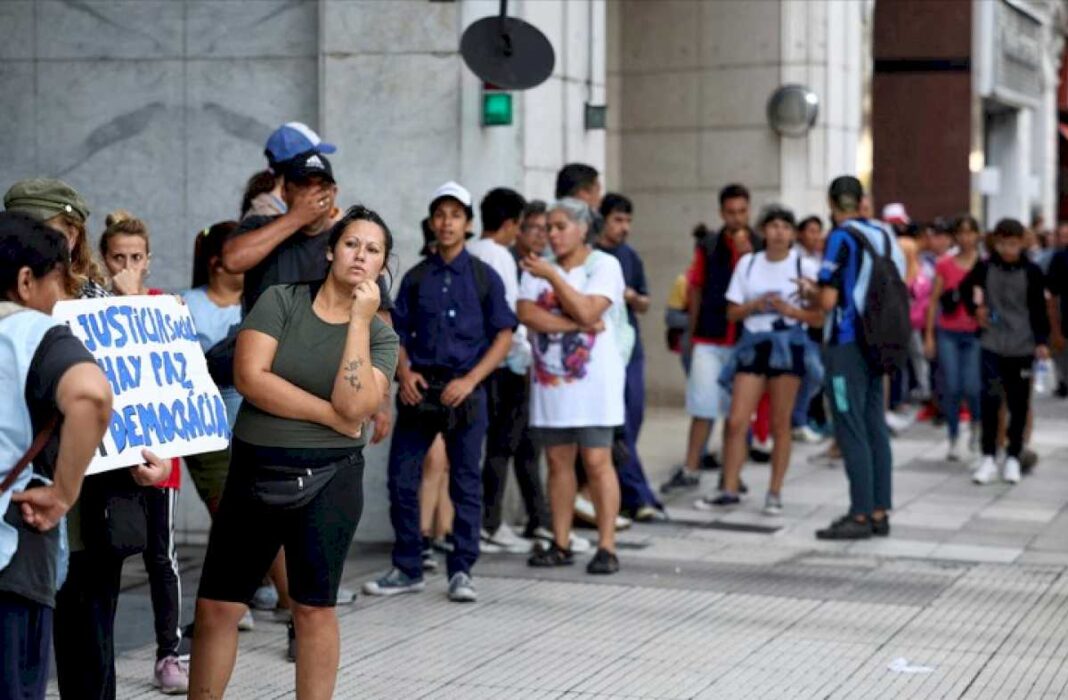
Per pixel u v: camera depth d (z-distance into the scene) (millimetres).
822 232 13352
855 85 16266
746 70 15688
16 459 4051
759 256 10336
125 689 6262
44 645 4184
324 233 6570
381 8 9320
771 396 10445
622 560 8961
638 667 6641
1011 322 11867
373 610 7645
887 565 8891
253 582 5254
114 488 4965
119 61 9586
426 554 8633
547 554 8727
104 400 4035
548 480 8750
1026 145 27156
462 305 7730
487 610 7676
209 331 6961
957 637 7203
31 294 4168
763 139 15656
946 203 20031
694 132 15930
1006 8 23797
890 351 9414
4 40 9664
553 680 6418
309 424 5098
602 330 8344
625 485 10125
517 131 9992
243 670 6527
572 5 10766
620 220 10219
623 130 16188
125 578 8344
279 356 5137
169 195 9586
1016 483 12016
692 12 15859
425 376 7727
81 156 9633
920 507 10922
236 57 9531
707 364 11227
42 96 9648
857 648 6984
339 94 9367
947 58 20016
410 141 9352
